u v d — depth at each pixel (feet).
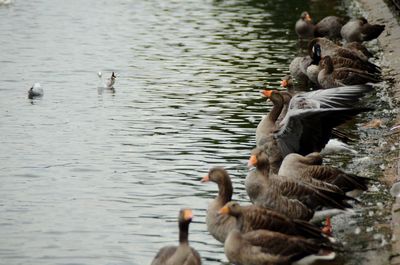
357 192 45.93
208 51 91.66
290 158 45.80
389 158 54.90
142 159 56.49
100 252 42.27
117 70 83.20
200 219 46.32
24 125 64.64
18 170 54.19
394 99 69.77
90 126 64.49
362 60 74.33
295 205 42.29
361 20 91.71
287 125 49.70
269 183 42.60
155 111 68.69
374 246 41.39
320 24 97.50
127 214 47.11
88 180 52.49
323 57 73.31
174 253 36.86
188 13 115.44
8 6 117.39
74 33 100.58
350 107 50.65
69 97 73.15
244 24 107.24
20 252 42.24
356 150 57.00
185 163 55.57
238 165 54.90
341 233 43.29
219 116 67.00
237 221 38.99
